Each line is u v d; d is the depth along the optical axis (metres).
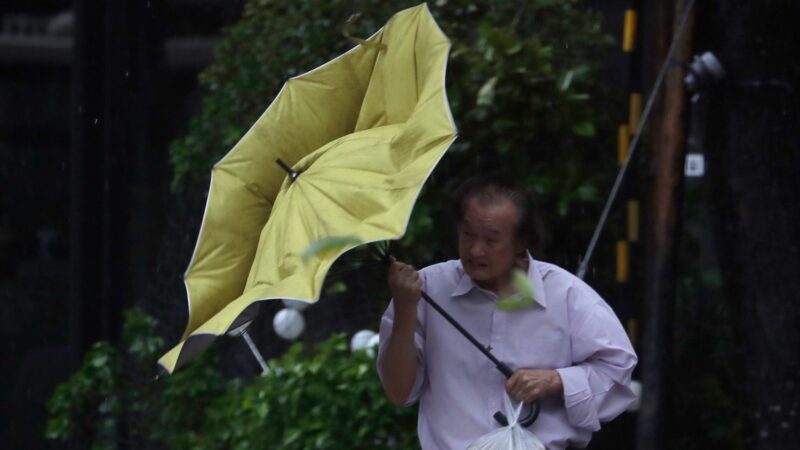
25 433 23.55
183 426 20.27
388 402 16.22
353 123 12.03
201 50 22.31
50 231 23.39
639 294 18.34
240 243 11.69
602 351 11.01
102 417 20.81
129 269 22.53
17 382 23.62
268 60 20.03
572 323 11.14
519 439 10.77
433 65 10.76
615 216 18.52
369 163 10.62
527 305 10.98
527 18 18.78
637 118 18.30
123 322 22.50
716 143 16.97
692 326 18.38
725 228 17.02
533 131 17.98
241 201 11.75
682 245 18.41
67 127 23.31
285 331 18.84
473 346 11.26
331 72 11.98
